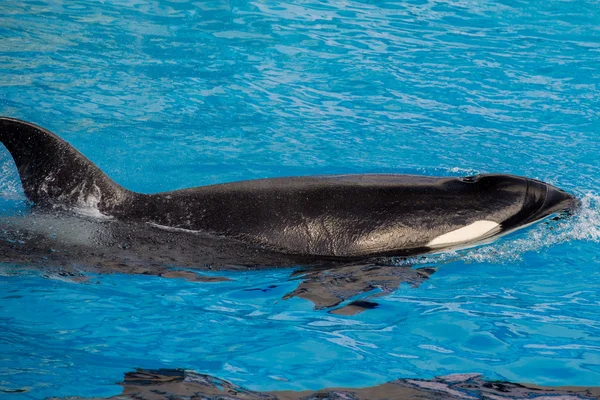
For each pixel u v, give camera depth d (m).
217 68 38.34
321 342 17.69
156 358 16.78
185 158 28.95
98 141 29.92
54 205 22.20
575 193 26.06
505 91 36.56
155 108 33.56
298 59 39.81
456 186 22.98
